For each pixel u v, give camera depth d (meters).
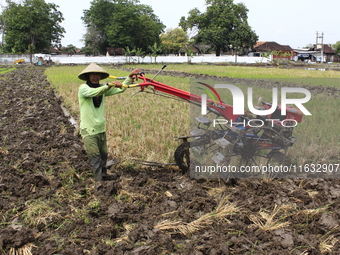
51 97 14.13
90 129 4.93
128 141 7.02
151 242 3.60
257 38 64.75
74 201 4.53
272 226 3.95
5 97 13.98
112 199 4.49
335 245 3.57
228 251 3.42
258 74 27.16
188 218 4.11
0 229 3.78
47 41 62.91
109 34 60.28
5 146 6.84
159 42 67.94
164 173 5.57
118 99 12.49
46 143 7.08
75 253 3.39
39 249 3.51
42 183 4.98
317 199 4.69
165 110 10.12
